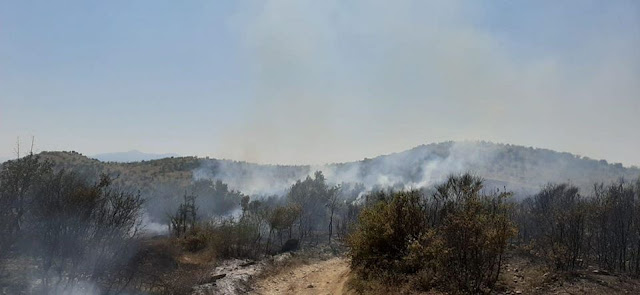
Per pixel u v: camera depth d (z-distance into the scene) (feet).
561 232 48.70
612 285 35.04
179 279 47.88
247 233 90.27
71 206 33.09
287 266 72.74
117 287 37.37
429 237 40.42
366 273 45.19
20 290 31.04
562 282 35.78
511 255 48.75
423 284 36.76
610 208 54.44
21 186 32.99
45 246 32.68
